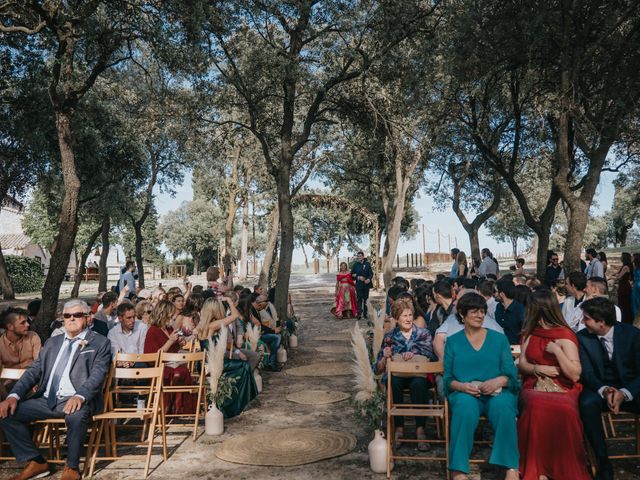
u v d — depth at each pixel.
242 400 7.75
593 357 5.23
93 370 5.77
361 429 6.87
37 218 51.62
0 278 26.73
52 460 5.72
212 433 6.86
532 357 5.11
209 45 13.36
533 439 4.82
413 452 5.94
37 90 16.91
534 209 38.81
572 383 4.98
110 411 6.02
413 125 18.14
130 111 22.12
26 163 21.62
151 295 12.21
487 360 5.27
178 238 74.19
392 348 6.46
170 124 17.17
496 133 20.22
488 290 8.21
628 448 5.90
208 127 17.14
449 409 5.34
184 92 16.69
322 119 16.48
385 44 14.16
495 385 5.05
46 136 19.91
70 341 5.90
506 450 4.85
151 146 27.33
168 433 7.03
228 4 13.23
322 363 11.63
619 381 5.21
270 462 5.72
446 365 5.41
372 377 5.69
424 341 6.38
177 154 28.19
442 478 5.23
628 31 15.46
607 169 21.59
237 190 34.56
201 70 13.39
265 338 11.04
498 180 24.53
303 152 25.95
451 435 5.04
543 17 13.74
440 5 15.39
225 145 18.27
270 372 10.86
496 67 16.48
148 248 77.38
